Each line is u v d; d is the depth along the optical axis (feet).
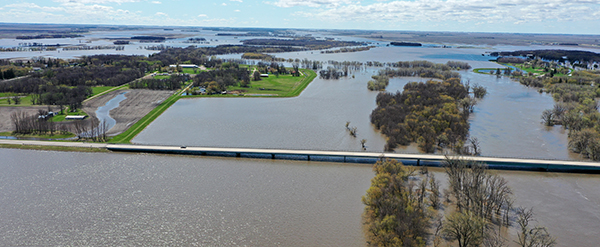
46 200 476.95
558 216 440.45
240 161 608.60
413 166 580.71
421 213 410.52
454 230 384.88
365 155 598.75
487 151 637.71
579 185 519.19
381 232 375.66
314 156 618.85
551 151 639.76
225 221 433.48
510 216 437.17
